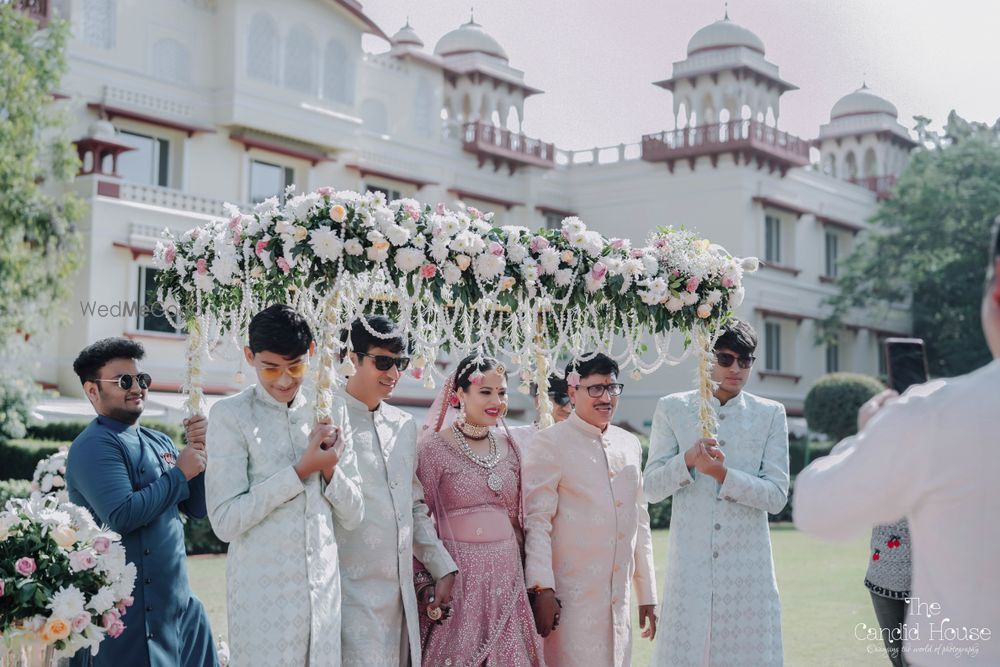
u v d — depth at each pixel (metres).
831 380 24.70
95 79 21.06
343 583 4.23
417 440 4.82
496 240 4.90
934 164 31.84
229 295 4.88
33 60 16.95
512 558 4.64
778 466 5.20
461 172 28.62
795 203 31.16
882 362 34.56
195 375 4.84
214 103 23.12
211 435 4.07
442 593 4.39
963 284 31.61
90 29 21.19
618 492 4.94
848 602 10.02
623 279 5.05
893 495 2.32
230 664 3.96
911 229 31.14
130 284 20.23
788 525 20.11
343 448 4.12
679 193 29.92
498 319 5.61
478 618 4.50
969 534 2.23
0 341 16.19
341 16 25.25
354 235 4.40
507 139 29.58
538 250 5.00
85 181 19.98
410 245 4.52
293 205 4.40
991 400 2.25
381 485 4.36
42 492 4.92
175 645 4.48
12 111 16.38
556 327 5.54
